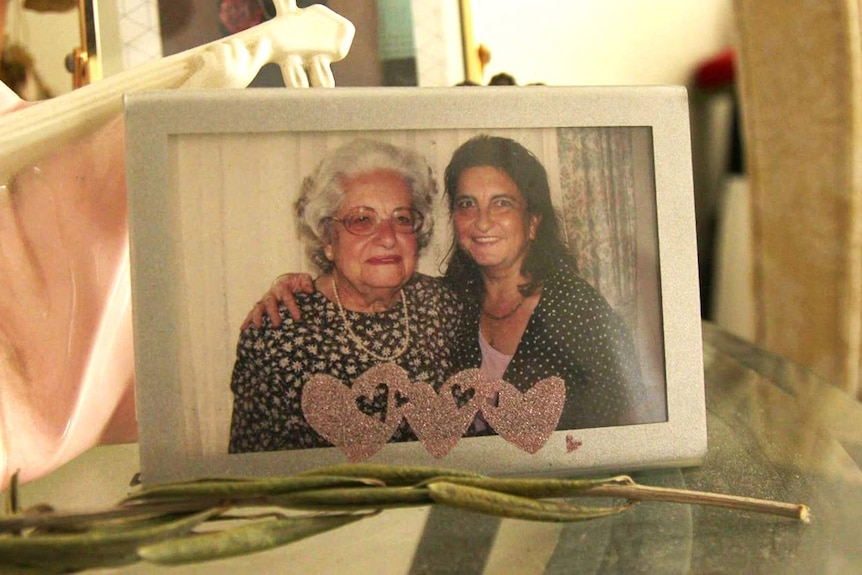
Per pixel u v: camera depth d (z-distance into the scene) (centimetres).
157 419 33
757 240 65
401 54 62
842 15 54
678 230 37
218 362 34
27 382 37
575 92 36
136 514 25
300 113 34
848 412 45
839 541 30
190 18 58
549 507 27
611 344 36
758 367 57
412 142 35
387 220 35
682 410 37
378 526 32
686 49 83
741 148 84
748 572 28
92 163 39
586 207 37
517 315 36
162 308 33
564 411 36
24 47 54
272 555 29
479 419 35
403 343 35
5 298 37
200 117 34
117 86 38
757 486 35
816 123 57
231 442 34
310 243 35
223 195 34
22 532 27
